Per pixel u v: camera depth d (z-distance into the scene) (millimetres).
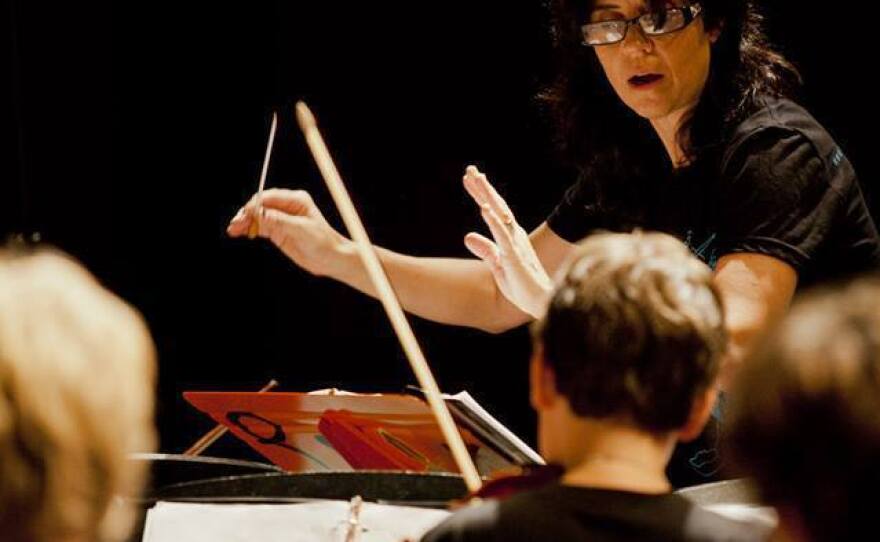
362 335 10352
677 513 3840
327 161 6285
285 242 7148
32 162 9883
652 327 3936
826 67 9203
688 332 3943
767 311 6059
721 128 6531
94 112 9898
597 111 7043
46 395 2822
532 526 3836
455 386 10336
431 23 9773
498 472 5367
